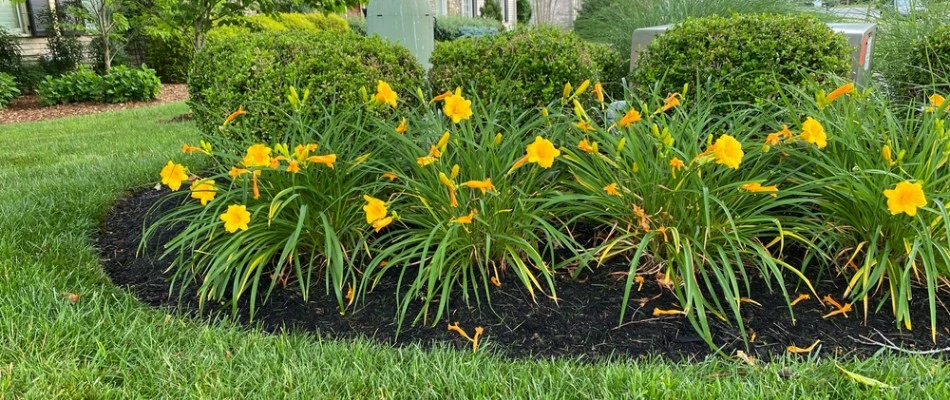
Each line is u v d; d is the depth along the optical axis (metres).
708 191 2.44
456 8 25.59
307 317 2.65
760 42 3.60
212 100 3.78
